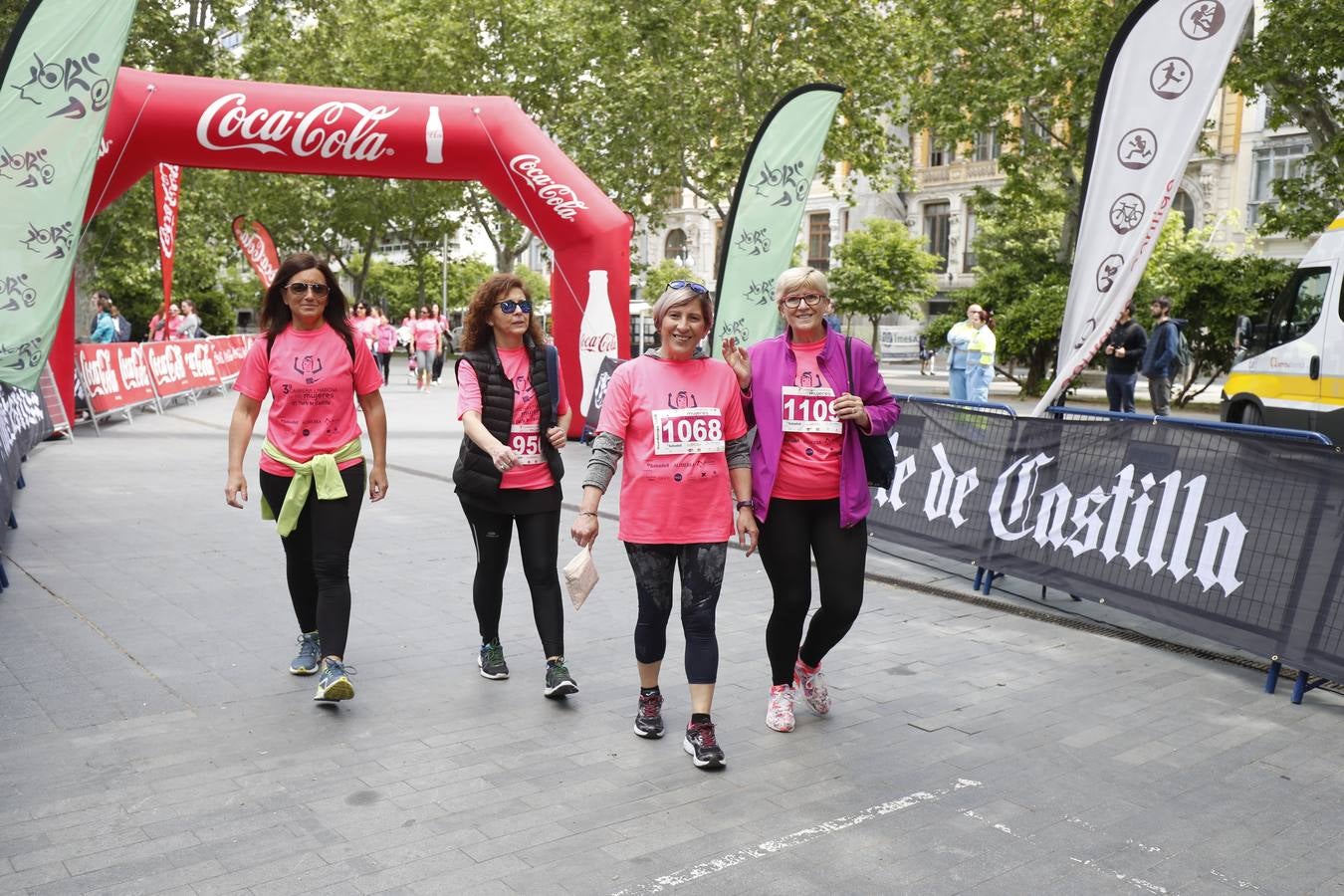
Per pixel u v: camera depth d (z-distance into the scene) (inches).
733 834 132.9
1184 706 183.5
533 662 200.8
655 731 164.6
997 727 171.9
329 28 1190.3
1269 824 138.6
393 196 1421.0
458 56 1158.3
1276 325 473.7
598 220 507.8
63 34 271.1
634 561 160.1
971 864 126.4
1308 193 697.0
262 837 129.6
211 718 168.2
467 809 138.4
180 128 454.9
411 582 257.3
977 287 1068.5
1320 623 182.7
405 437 566.9
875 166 1027.9
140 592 241.0
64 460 451.2
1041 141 916.6
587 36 1016.2
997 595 255.0
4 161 267.7
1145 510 218.4
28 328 266.5
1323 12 599.8
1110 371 558.9
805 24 907.4
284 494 176.7
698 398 157.8
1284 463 192.4
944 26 884.0
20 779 144.6
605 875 122.0
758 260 418.6
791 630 167.3
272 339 175.3
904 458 285.7
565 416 185.2
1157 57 259.3
